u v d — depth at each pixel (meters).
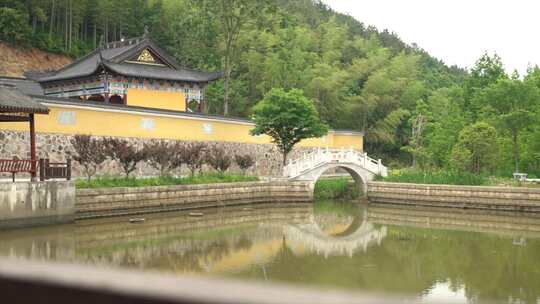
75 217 31.17
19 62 73.50
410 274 21.52
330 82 76.81
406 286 19.59
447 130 57.81
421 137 64.31
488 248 27.45
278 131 48.91
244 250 25.80
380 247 27.55
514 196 42.34
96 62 51.03
